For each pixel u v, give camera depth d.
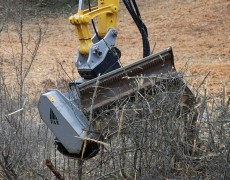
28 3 28.48
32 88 14.45
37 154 7.71
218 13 24.50
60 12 28.69
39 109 6.71
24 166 7.45
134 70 6.93
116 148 6.70
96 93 6.65
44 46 22.72
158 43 21.81
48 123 6.69
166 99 6.66
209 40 21.03
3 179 7.30
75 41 23.97
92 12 7.23
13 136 7.30
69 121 6.53
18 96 7.91
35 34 24.94
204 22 23.69
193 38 21.81
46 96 6.62
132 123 6.55
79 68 7.15
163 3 28.27
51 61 19.70
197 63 17.48
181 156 6.59
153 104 6.62
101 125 6.65
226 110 6.86
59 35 25.12
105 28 7.39
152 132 6.59
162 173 6.62
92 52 7.08
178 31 23.22
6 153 7.35
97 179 6.58
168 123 6.61
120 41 23.17
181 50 20.06
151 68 7.07
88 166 7.29
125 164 6.80
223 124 6.73
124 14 27.70
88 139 6.41
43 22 27.23
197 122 6.77
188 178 6.58
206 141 6.79
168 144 6.62
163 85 6.87
